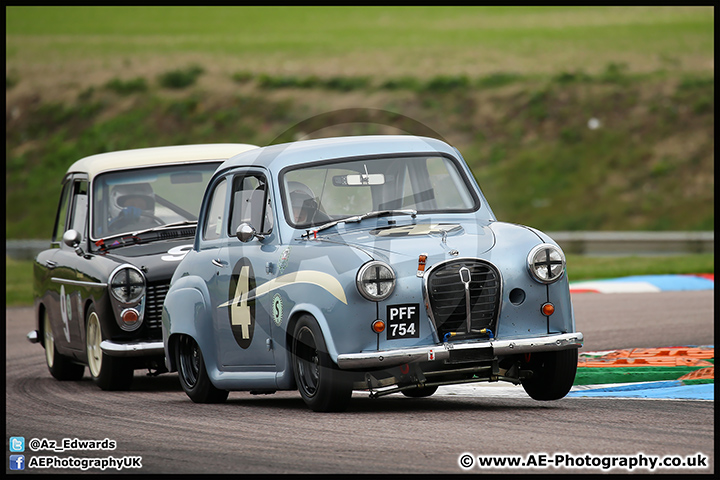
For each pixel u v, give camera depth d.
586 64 172.75
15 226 132.88
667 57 174.25
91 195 34.47
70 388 33.22
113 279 31.33
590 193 132.62
